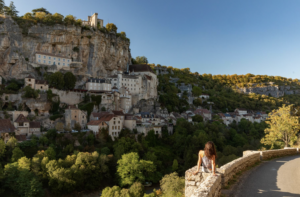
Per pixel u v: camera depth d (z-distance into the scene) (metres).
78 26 134.50
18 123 79.56
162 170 76.56
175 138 103.12
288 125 52.81
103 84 124.44
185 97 183.50
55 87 106.38
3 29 113.69
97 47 140.75
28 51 120.38
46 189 56.97
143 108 132.62
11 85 101.69
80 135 84.06
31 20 124.06
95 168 65.19
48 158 62.22
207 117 155.12
